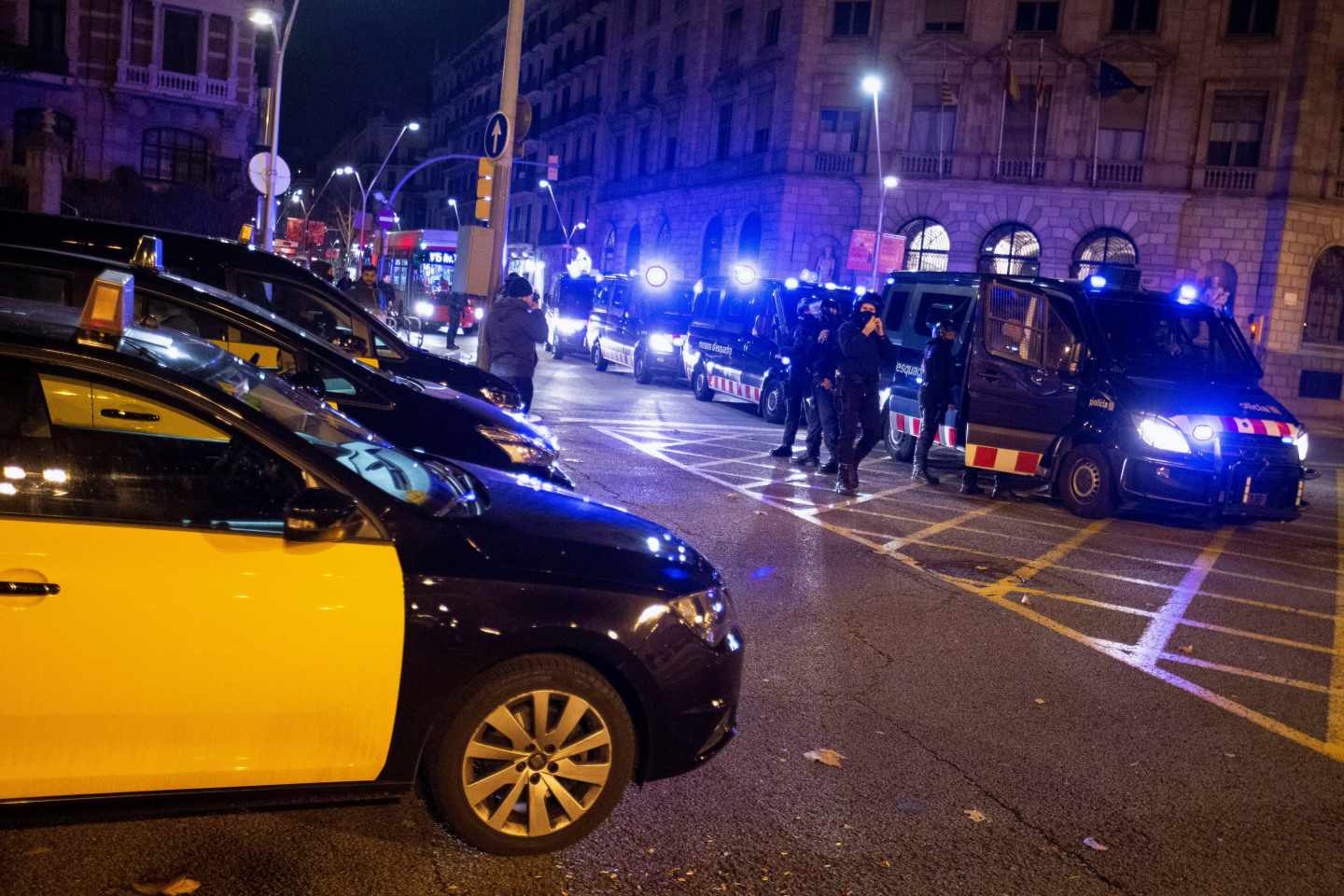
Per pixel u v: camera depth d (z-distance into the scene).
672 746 3.66
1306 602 8.34
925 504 11.38
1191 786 4.65
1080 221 38.12
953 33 39.12
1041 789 4.50
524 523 3.74
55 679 3.04
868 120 40.31
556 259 64.31
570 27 63.81
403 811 3.83
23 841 3.46
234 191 52.97
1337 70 36.22
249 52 53.12
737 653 3.86
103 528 3.09
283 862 3.45
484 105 84.25
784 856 3.78
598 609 3.52
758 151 43.75
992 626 6.88
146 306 6.42
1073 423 11.49
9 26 48.66
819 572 7.93
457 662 3.37
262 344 6.68
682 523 9.30
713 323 21.59
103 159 51.03
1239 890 3.79
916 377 13.98
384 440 4.16
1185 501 10.82
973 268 39.19
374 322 9.14
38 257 6.21
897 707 5.33
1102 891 3.71
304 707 3.27
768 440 16.16
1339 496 15.75
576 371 27.55
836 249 40.91
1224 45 36.81
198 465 3.28
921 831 4.05
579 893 3.42
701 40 48.16
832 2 40.78
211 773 3.23
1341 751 5.20
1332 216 36.81
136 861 3.40
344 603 3.27
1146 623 7.30
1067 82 38.06
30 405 3.15
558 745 3.55
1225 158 37.25
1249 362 11.84
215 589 3.15
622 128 56.38
